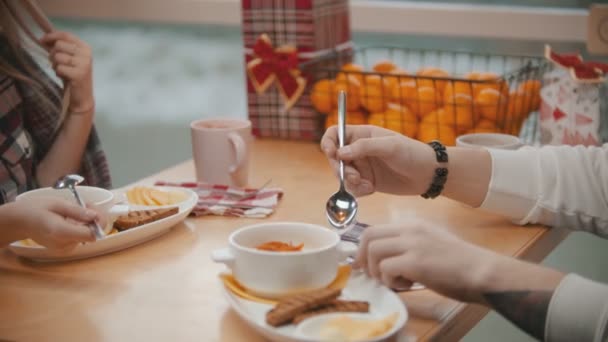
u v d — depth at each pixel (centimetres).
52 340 104
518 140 152
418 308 110
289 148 185
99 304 112
